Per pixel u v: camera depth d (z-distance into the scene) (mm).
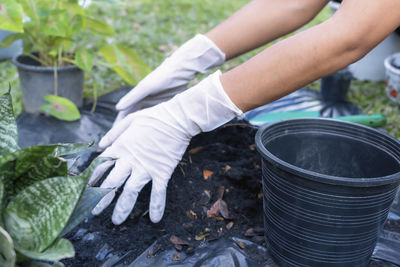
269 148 1274
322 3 1469
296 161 1404
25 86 2123
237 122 1907
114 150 1308
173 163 1311
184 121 1251
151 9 4508
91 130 2068
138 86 1554
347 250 1129
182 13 4395
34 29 2137
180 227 1334
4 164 803
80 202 894
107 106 2305
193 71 1604
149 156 1271
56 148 870
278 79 1079
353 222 1071
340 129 1354
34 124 2078
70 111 1998
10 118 886
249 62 1141
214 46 1530
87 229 1326
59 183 807
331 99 2404
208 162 1599
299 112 2186
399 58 2658
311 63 1032
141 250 1261
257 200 1466
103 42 3385
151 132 1272
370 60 2855
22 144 1902
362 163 1334
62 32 1953
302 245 1146
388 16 956
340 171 1393
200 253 1249
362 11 966
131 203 1277
